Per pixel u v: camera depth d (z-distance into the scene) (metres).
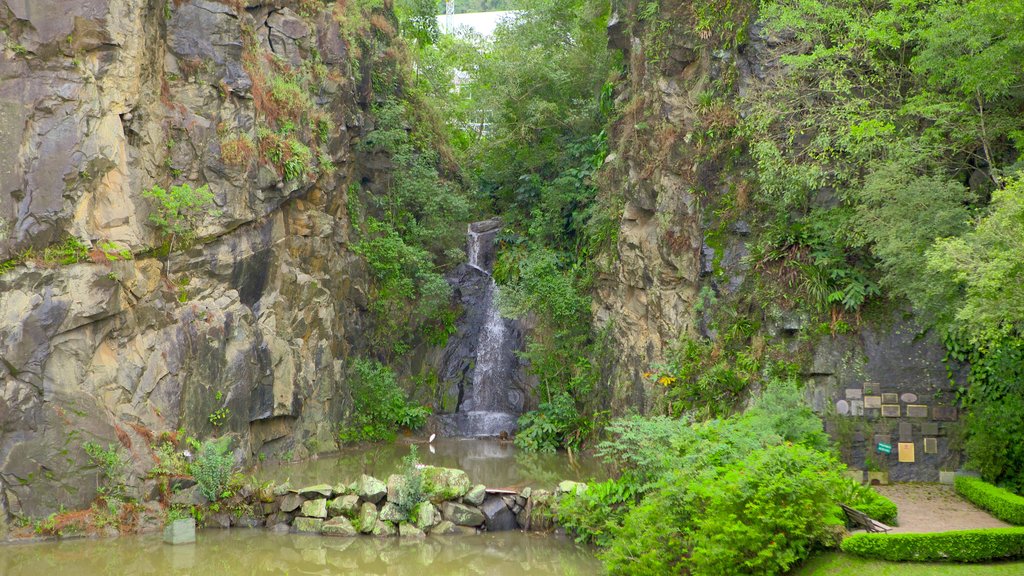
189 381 17.80
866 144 15.26
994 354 13.97
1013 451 13.91
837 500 11.57
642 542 11.85
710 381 17.03
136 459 15.84
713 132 18.94
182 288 18.53
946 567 10.41
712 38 19.86
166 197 17.50
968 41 13.48
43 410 14.88
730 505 10.81
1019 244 10.14
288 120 21.73
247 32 20.77
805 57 15.91
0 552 13.70
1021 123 14.59
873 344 15.89
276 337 21.02
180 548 14.61
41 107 15.75
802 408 14.87
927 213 13.71
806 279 16.56
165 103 18.53
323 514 15.87
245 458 19.33
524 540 15.35
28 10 15.77
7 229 15.05
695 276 19.03
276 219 21.50
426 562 14.17
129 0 17.03
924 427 15.33
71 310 15.42
